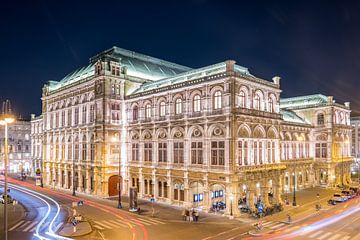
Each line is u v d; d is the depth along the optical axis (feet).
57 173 252.21
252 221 137.49
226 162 147.43
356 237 113.50
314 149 256.52
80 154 223.30
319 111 254.88
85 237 111.55
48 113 271.08
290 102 279.08
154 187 185.57
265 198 163.02
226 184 146.61
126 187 206.69
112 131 204.64
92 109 214.28
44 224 128.88
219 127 152.97
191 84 166.30
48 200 187.52
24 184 268.00
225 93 150.92
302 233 118.42
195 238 111.34
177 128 174.70
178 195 172.04
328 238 112.06
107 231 120.37
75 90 233.55
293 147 235.40
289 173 227.61
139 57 245.65
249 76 160.04
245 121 154.40
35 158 348.18
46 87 274.77
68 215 146.30
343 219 142.61
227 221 137.18
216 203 163.63
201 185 173.68
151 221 136.98
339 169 258.78
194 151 165.17
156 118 188.34
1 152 368.48
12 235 111.86
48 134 267.59
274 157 174.70
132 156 205.26
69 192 219.61
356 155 403.75
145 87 209.36
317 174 255.70
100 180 200.75
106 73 202.69
